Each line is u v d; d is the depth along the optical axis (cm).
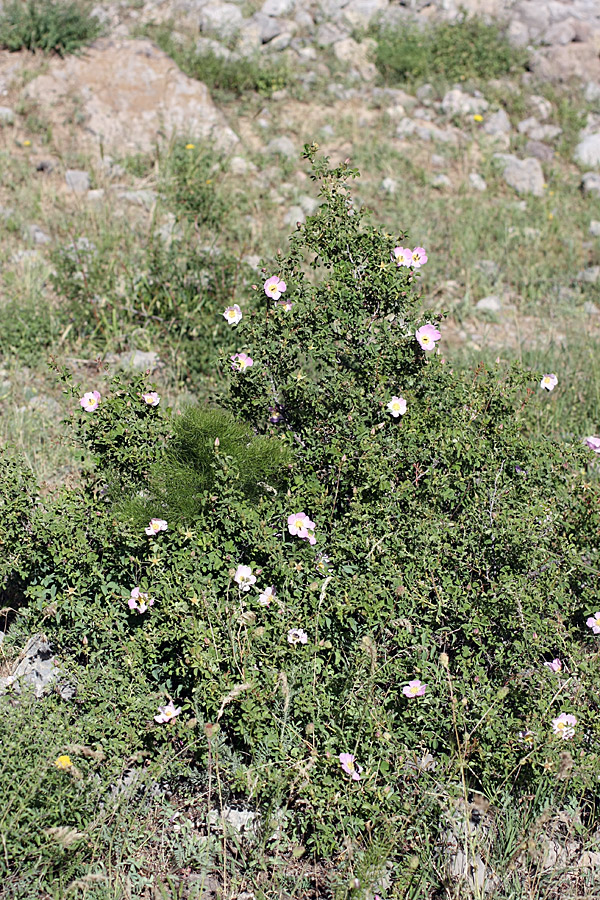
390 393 396
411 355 402
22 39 843
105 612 336
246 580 328
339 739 298
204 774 307
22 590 376
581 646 361
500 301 680
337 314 394
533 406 509
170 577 332
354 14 1024
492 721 300
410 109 929
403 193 801
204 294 590
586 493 387
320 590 326
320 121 893
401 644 321
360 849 285
